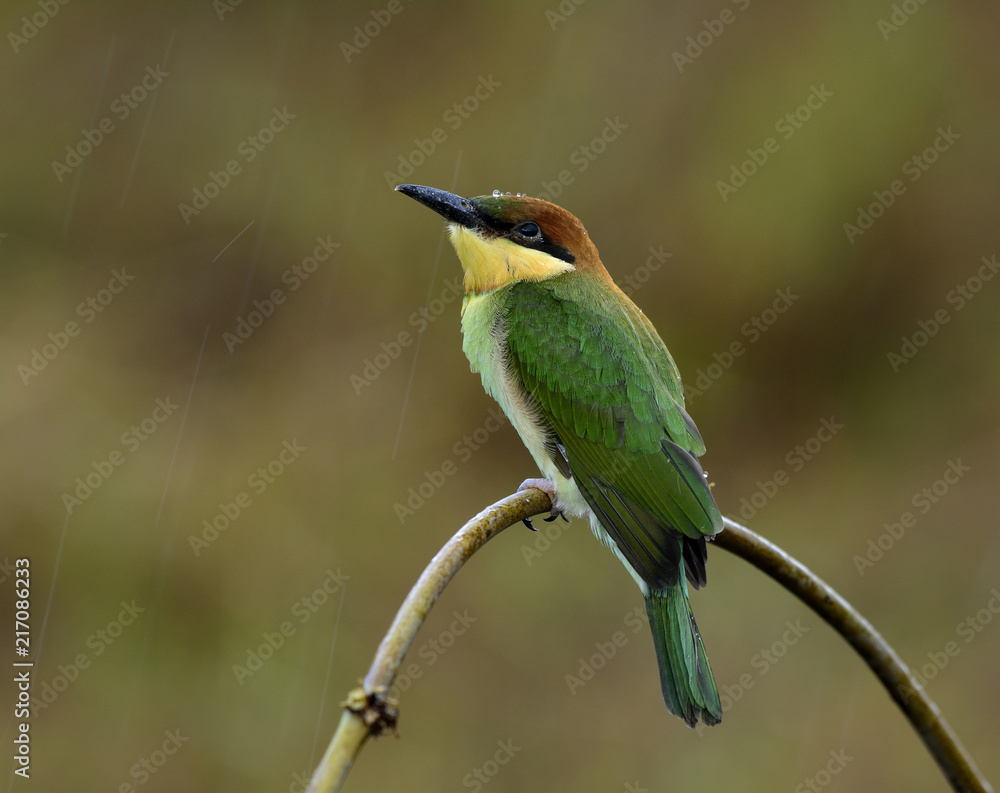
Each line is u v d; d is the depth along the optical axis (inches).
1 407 503.5
